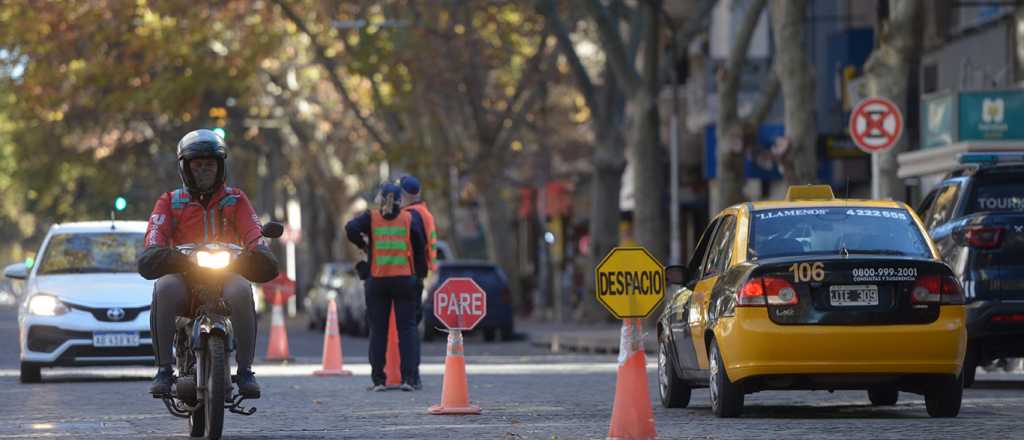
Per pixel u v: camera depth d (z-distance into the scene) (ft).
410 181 131.13
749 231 96.17
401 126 327.47
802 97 191.93
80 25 301.22
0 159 555.69
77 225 149.69
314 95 375.25
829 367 91.04
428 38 294.66
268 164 416.05
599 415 101.71
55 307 138.00
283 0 307.37
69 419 100.32
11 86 314.96
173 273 82.33
